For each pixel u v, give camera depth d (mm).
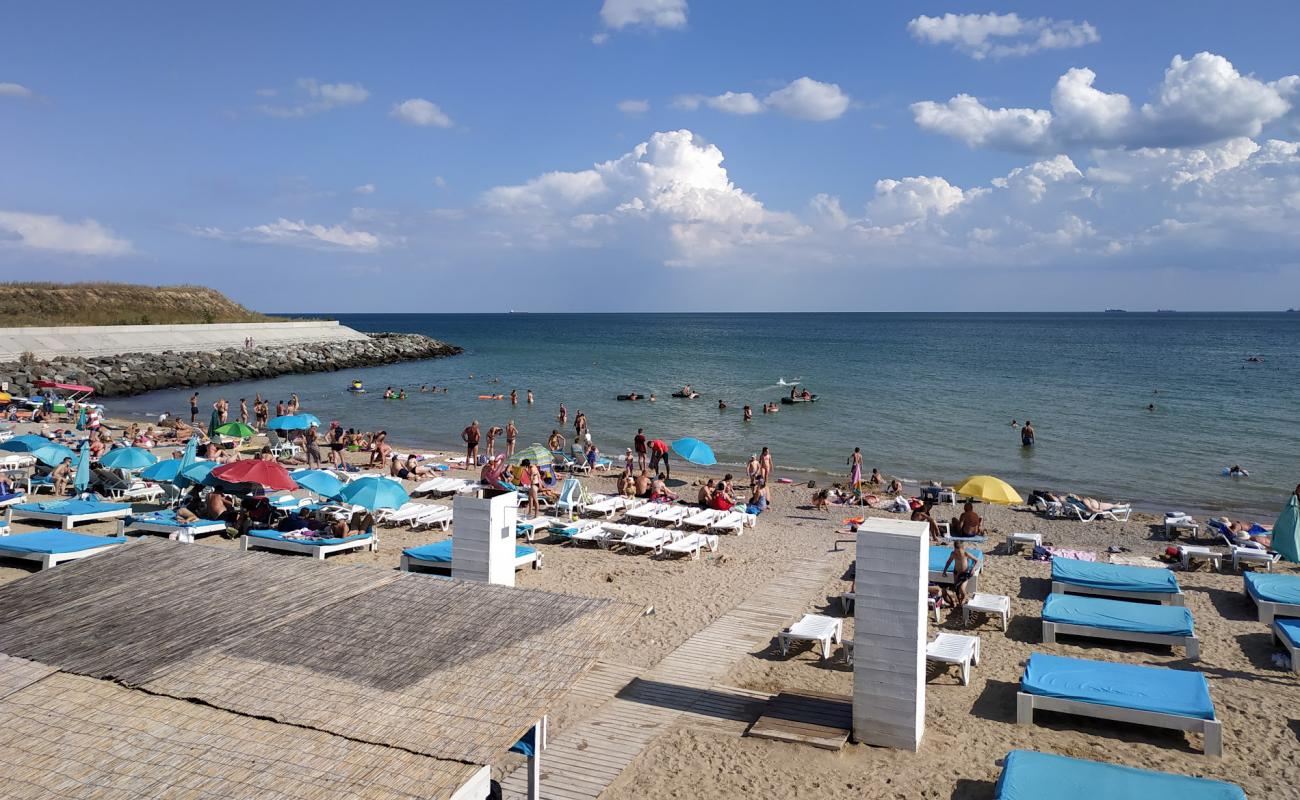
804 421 39125
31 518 18438
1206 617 13734
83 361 52844
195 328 69750
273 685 6473
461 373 65438
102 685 6441
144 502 20609
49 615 7723
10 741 5680
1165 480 27188
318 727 5902
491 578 11312
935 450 32188
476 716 6082
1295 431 36344
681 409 43375
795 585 15188
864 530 9219
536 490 20641
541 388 53844
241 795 5125
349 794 5168
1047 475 27875
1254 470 28641
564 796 8375
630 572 15984
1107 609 12836
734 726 9828
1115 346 106625
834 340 124938
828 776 8750
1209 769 8930
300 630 7426
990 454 31422
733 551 17594
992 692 10914
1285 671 11555
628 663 11672
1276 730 9797
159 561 9086
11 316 67000
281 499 20016
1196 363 75688
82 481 19484
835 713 9977
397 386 55250
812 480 26531
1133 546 18391
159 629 7422
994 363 76188
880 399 47500
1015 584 15492
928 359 81875
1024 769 7746
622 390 52562
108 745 5645
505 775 8719
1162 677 10125
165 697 6273
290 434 30766
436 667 6801
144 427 32719
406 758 5562
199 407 44562
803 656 11953
